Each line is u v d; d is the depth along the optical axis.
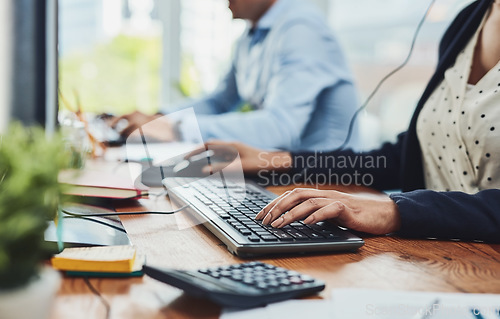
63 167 0.42
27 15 1.63
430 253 0.73
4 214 0.38
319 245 0.70
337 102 2.09
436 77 1.20
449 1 2.70
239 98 2.42
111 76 2.96
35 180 0.39
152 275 0.56
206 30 3.03
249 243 0.67
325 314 0.49
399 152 1.31
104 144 1.60
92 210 0.88
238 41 2.43
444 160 1.14
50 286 0.39
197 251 0.70
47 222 0.41
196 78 3.05
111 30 2.95
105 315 0.48
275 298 0.52
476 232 0.79
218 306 0.51
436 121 1.15
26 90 1.63
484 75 1.11
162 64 3.02
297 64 2.08
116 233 0.73
